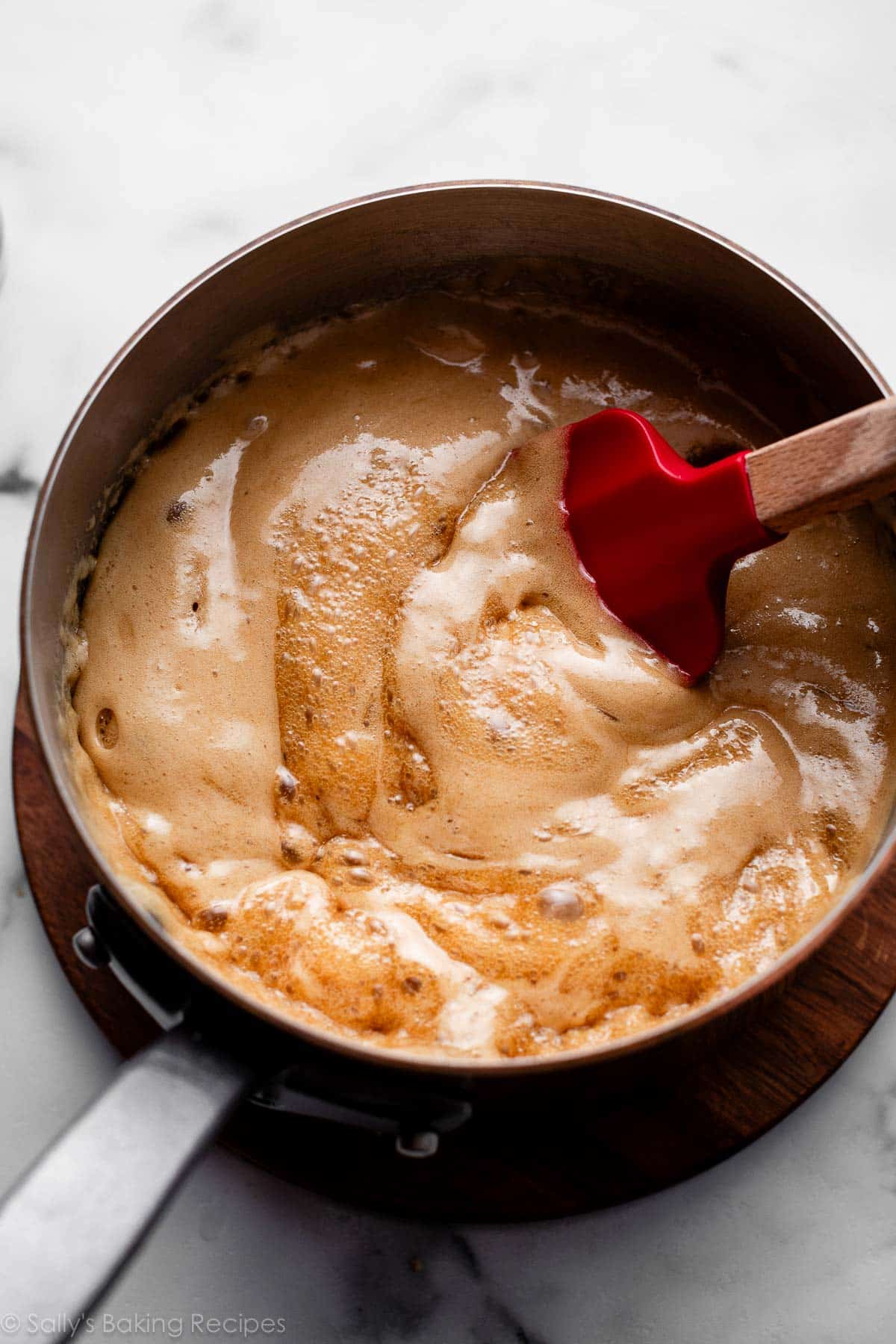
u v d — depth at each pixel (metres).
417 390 0.49
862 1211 0.46
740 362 0.49
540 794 0.45
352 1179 0.44
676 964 0.43
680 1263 0.45
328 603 0.47
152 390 0.46
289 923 0.44
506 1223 0.44
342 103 0.53
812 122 0.53
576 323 0.50
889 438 0.41
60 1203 0.36
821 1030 0.45
